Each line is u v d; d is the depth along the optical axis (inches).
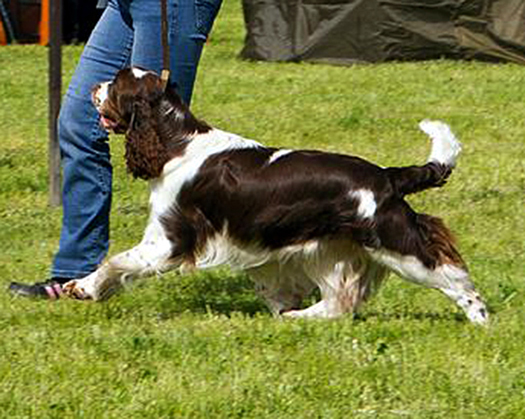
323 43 1237.7
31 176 714.2
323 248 395.9
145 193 675.4
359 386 343.6
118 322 410.9
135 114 397.4
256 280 421.4
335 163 391.5
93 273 422.9
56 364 359.3
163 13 411.5
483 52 1220.5
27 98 1045.8
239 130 882.8
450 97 1027.3
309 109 966.4
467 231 585.0
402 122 911.7
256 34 1273.4
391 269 392.5
